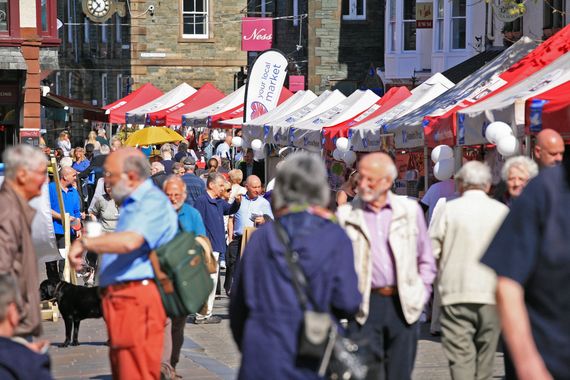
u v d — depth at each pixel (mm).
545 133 12719
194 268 10227
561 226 6047
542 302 6117
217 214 20328
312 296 7680
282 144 28812
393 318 10219
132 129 54406
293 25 65188
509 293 6016
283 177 7949
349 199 18297
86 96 72125
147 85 45406
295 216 7879
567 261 6035
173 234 10234
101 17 54656
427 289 10359
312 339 7449
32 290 9844
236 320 8133
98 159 30047
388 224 10289
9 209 9719
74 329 16703
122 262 10141
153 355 10203
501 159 18125
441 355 15648
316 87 60656
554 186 6090
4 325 7559
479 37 44062
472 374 11148
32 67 41875
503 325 6031
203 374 14438
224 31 72000
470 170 11320
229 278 23281
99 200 22359
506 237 6105
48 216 16312
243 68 67688
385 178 10234
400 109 24359
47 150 35125
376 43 60312
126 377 10219
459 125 17656
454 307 11125
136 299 10117
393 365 10258
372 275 10211
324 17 60312
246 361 7664
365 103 27641
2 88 42281
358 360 7570
